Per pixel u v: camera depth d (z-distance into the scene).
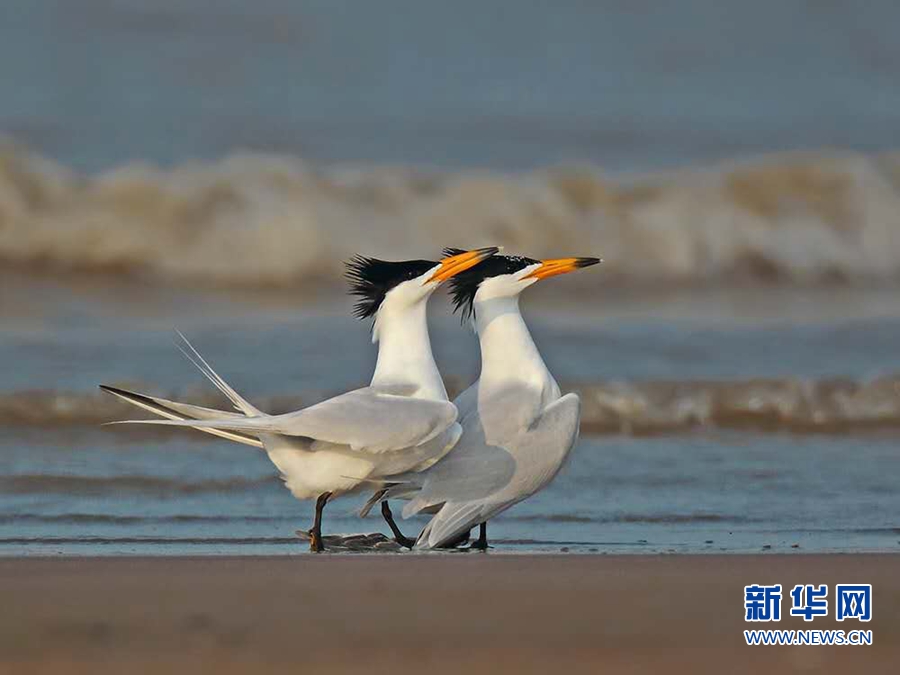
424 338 9.92
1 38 33.72
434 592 7.22
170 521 10.25
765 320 18.95
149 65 33.50
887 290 22.67
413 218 23.14
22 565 7.96
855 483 11.63
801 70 37.41
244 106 31.73
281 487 11.47
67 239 21.52
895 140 32.78
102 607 6.85
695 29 38.62
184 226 22.08
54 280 20.47
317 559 8.33
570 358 16.06
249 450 12.55
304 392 14.19
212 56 34.28
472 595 7.15
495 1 37.97
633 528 10.12
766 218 24.34
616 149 30.77
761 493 11.27
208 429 9.73
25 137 28.17
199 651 6.04
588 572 7.85
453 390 14.41
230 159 23.27
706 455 12.56
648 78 36.41
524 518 10.44
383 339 9.91
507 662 5.89
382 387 9.63
